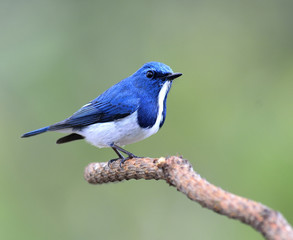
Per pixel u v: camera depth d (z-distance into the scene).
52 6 14.89
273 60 14.57
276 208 11.23
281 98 13.74
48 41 14.66
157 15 15.31
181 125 14.12
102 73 14.62
